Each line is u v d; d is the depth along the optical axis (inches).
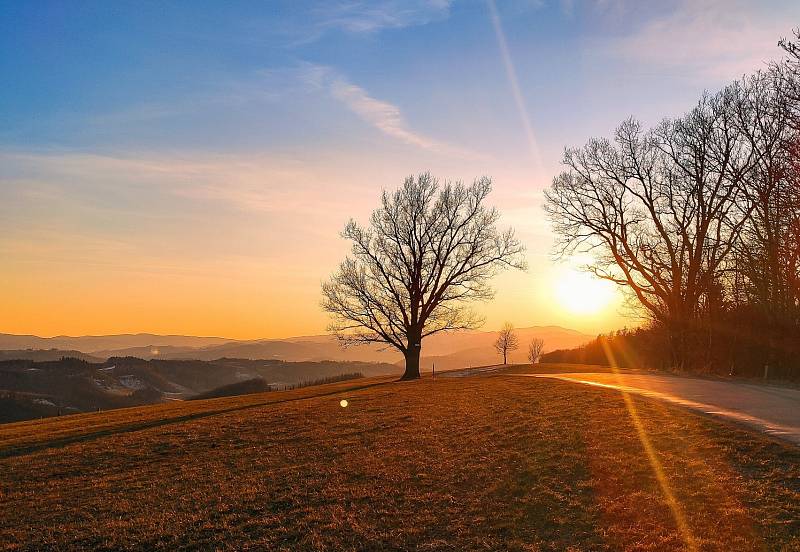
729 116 1556.3
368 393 1360.7
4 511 581.9
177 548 454.9
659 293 1724.9
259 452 741.3
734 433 542.3
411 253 1977.1
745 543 344.8
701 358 1662.2
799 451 468.4
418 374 1980.8
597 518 412.2
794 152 1124.5
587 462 525.3
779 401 770.8
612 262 1803.6
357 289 1961.1
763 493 402.6
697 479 447.2
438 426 788.0
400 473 579.8
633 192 1749.5
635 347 2431.1
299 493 550.9
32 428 1243.8
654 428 604.7
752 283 1444.4
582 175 1803.6
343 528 457.7
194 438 865.5
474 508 464.1
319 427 876.0
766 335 1457.9
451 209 1978.3
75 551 468.8
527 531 410.3
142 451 807.7
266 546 439.8
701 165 1608.0
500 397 1016.2
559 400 881.5
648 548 359.6
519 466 547.5
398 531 440.5
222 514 518.0
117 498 595.5
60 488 653.3
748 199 1453.0
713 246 1610.5
